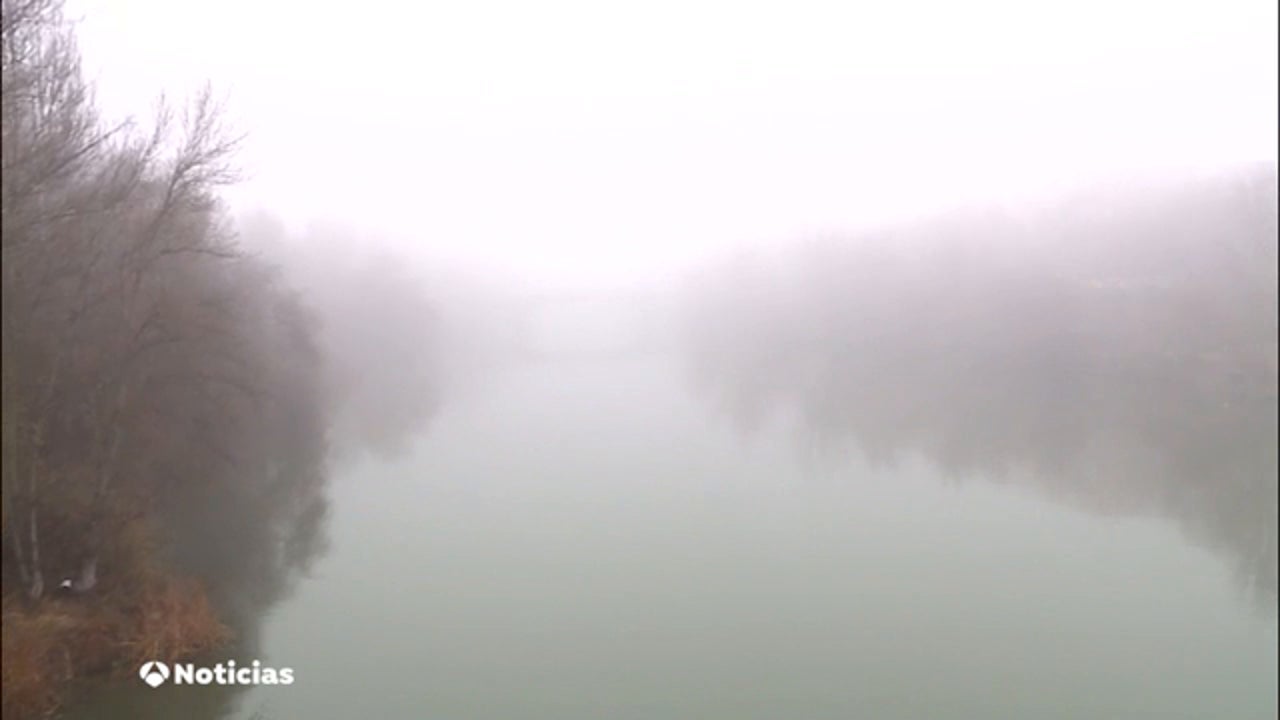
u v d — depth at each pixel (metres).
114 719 17.45
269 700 19.27
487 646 22.52
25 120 18.56
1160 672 20.80
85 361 21.12
